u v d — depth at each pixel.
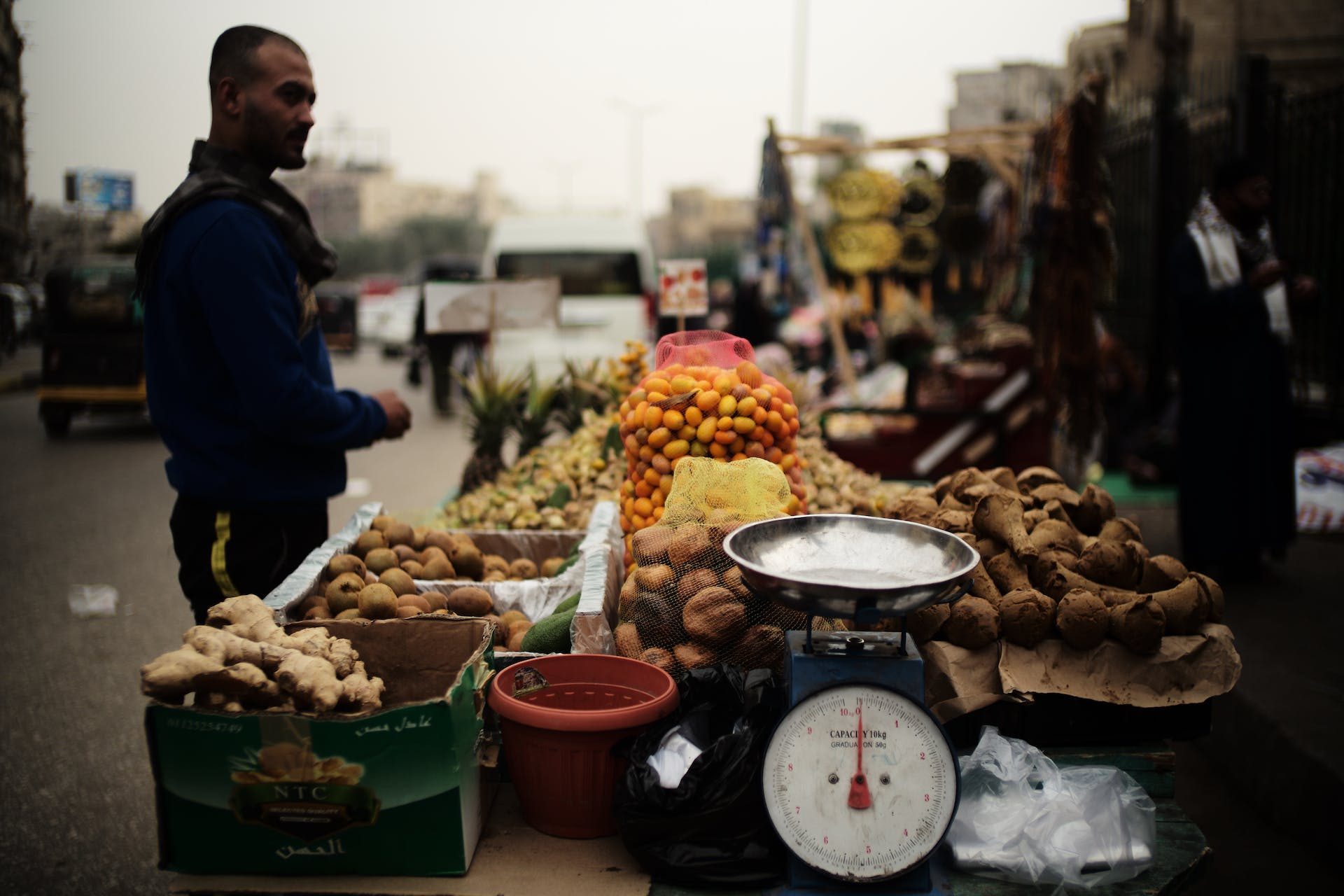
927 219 8.66
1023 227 7.44
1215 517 5.18
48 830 3.59
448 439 12.59
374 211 110.50
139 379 12.45
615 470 4.59
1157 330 8.52
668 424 2.68
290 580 2.66
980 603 2.38
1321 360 7.21
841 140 8.03
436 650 2.30
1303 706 3.73
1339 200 6.83
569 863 1.98
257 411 2.72
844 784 1.88
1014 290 8.17
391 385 18.69
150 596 6.26
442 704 1.86
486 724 2.22
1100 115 6.16
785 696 2.06
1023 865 1.95
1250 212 5.13
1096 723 2.37
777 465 2.72
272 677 1.96
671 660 2.34
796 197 8.59
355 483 9.70
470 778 1.98
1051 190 6.56
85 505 8.91
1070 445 6.59
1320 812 3.29
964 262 10.77
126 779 3.95
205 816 1.89
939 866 2.01
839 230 8.69
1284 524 5.23
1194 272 5.12
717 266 38.03
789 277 10.65
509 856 2.00
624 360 5.38
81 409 12.52
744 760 1.92
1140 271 9.12
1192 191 8.34
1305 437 7.19
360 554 3.08
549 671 2.28
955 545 1.99
